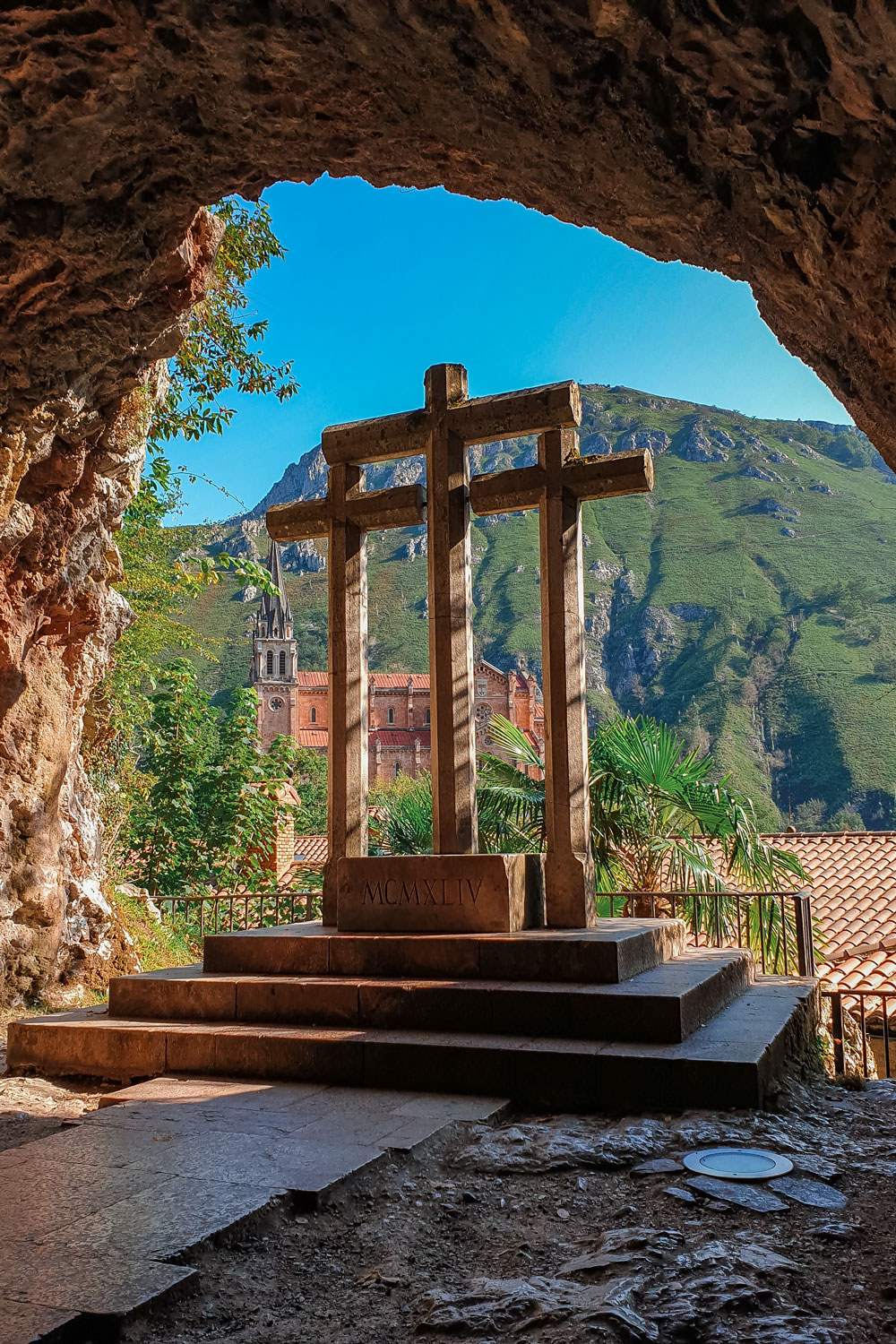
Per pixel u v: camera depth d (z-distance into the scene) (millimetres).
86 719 12375
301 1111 4867
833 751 115438
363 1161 4020
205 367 11945
